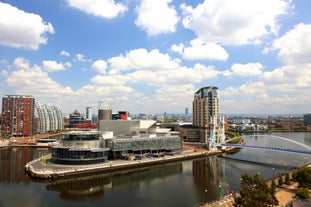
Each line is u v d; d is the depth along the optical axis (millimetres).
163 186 138625
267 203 79688
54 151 181250
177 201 113312
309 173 113688
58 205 107000
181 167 192000
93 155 177625
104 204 109000
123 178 157250
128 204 109312
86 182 145750
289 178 127250
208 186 138125
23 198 114938
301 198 98250
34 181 143000
